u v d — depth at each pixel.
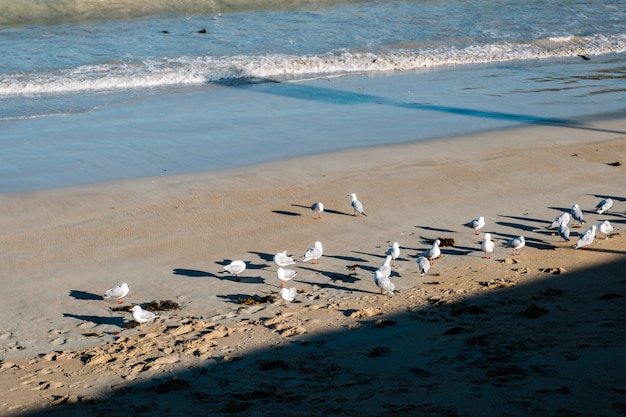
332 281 17.05
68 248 18.69
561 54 40.12
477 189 22.22
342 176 22.98
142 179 22.77
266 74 35.94
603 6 50.59
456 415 10.61
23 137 26.55
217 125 28.03
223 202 21.25
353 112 29.75
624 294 15.58
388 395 11.48
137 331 14.95
